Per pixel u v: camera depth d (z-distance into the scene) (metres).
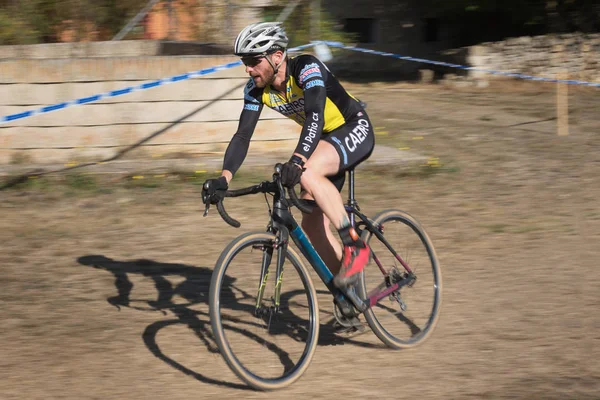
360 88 19.88
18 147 10.48
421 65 23.89
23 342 5.24
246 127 4.94
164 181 9.57
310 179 4.62
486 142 12.53
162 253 7.20
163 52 14.13
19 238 7.60
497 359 4.93
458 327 5.47
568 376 4.67
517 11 21.17
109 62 10.54
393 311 5.25
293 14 16.38
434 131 13.58
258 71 4.66
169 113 10.84
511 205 8.79
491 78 20.56
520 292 6.15
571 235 7.69
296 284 5.05
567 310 5.77
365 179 9.87
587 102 17.23
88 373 4.75
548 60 20.73
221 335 4.34
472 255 7.09
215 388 4.54
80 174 9.66
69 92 10.47
